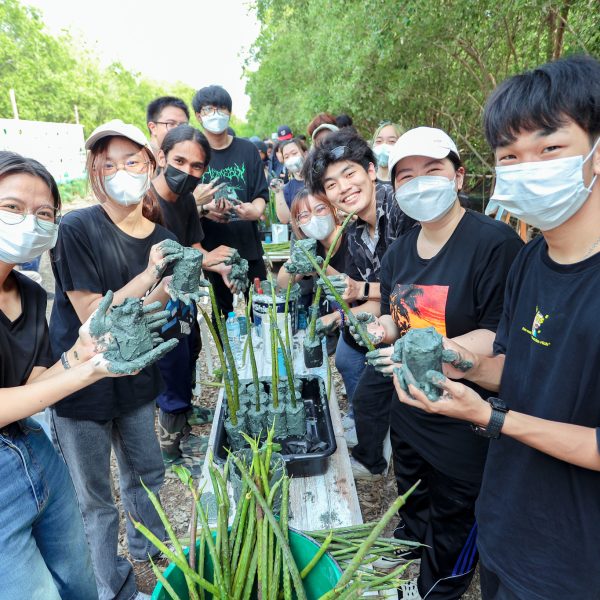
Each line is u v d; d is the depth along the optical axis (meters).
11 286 1.27
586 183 0.87
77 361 1.13
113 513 1.77
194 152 2.21
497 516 1.08
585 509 0.92
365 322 1.53
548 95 0.84
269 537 1.01
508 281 1.16
